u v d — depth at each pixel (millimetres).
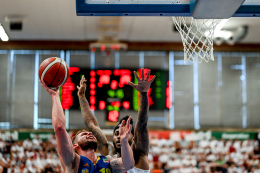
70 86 10953
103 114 12445
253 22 10633
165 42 12953
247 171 11336
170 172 10977
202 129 12609
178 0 3686
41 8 9680
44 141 11680
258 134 12250
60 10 9805
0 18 10453
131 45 12883
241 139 12188
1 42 12531
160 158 11352
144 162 2824
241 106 13203
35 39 12648
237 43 13219
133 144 2916
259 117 13133
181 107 13070
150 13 3652
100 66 13086
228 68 13383
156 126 12852
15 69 12820
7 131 11648
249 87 13312
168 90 11383
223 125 13023
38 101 12734
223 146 11961
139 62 13211
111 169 2889
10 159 11023
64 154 2520
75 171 2652
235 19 10344
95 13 3615
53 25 11117
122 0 3652
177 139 12016
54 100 2668
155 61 13258
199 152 11727
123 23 10867
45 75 2771
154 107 11242
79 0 3609
